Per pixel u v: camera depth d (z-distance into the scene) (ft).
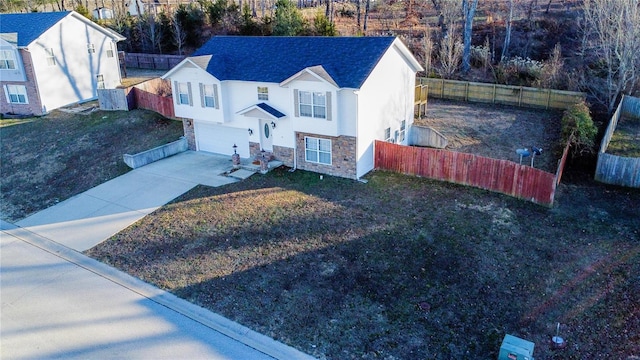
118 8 200.23
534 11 156.87
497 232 57.57
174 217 65.67
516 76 121.39
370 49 74.23
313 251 55.93
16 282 54.60
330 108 69.77
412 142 90.74
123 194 74.18
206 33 167.22
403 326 44.04
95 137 98.78
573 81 107.24
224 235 60.29
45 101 113.70
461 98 119.24
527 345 37.81
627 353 39.78
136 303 49.52
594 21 109.29
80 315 48.11
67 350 43.32
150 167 83.61
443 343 41.91
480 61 135.13
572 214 61.57
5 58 112.16
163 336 44.52
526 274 50.24
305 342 42.83
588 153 74.59
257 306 47.70
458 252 54.13
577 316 44.29
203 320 46.37
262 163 77.36
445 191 68.33
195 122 88.84
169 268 55.01
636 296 46.42
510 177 65.36
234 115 82.74
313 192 70.03
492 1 171.53
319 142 74.64
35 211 73.05
